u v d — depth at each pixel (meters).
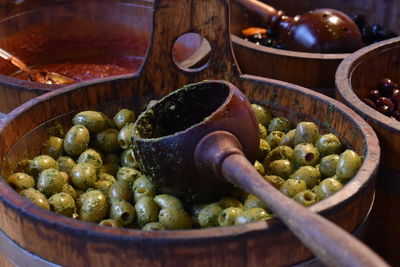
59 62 1.16
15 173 0.68
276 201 0.52
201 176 0.63
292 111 0.77
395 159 0.73
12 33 1.10
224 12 0.78
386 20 1.20
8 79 0.84
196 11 0.78
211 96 0.70
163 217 0.64
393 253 0.79
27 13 1.11
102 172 0.72
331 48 0.99
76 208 0.67
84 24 1.15
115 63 1.16
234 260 0.56
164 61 0.79
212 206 0.64
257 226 0.56
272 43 1.10
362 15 1.23
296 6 1.26
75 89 0.76
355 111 0.75
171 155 0.63
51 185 0.67
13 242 0.61
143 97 0.80
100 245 0.56
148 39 1.15
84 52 1.17
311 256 0.58
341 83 0.80
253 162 0.66
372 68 0.90
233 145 0.62
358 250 0.46
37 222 0.57
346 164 0.65
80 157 0.72
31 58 1.13
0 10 1.08
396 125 0.72
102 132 0.75
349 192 0.59
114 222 0.64
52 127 0.75
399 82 0.93
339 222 0.59
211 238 0.55
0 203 0.60
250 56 0.95
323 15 1.02
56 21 1.14
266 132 0.77
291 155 0.71
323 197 0.64
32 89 0.82
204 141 0.61
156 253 0.55
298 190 0.65
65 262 0.58
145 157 0.64
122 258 0.56
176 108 0.70
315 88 0.93
